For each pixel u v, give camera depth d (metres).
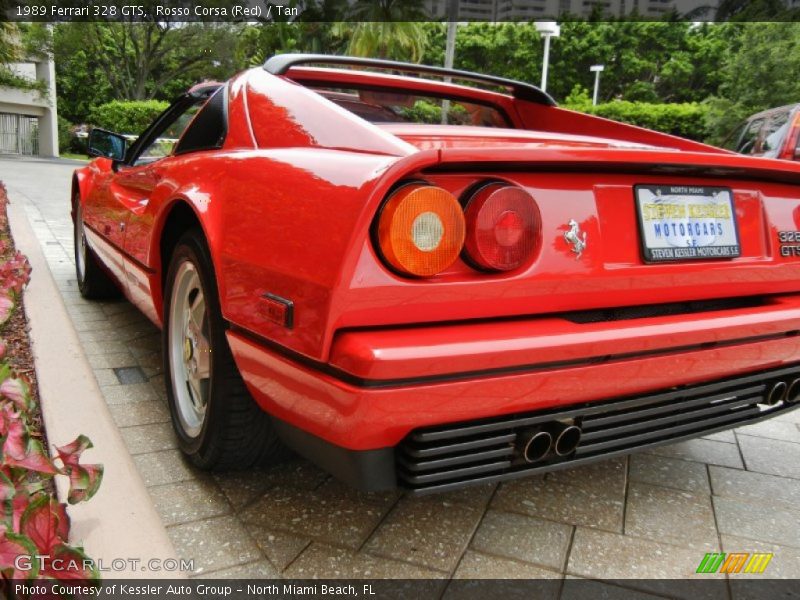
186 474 2.12
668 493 2.18
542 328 1.50
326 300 1.36
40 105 29.19
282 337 1.50
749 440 2.67
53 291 4.04
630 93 52.97
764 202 2.01
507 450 1.54
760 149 8.27
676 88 54.44
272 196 1.61
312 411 1.47
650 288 1.72
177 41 35.41
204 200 1.92
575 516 2.00
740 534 1.95
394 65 2.47
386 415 1.34
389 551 1.77
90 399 2.44
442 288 1.40
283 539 1.79
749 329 1.80
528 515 2.00
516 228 1.47
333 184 1.44
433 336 1.38
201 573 1.63
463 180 1.45
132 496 1.84
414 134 1.94
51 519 1.36
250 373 1.67
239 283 1.67
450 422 1.43
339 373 1.37
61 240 6.45
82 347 3.08
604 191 1.67
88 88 44.94
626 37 52.19
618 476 2.30
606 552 1.82
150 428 2.44
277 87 2.07
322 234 1.40
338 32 24.14
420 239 1.35
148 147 3.31
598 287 1.62
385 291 1.36
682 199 1.82
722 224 1.90
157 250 2.40
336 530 1.85
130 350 3.32
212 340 1.88
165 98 45.09
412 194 1.34
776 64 18.23
